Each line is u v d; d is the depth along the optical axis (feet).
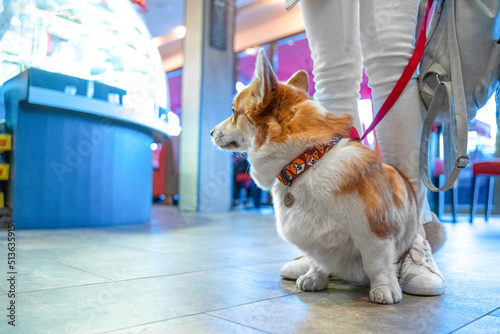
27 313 4.14
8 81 12.42
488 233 13.33
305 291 5.23
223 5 24.08
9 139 12.07
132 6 15.70
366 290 5.30
